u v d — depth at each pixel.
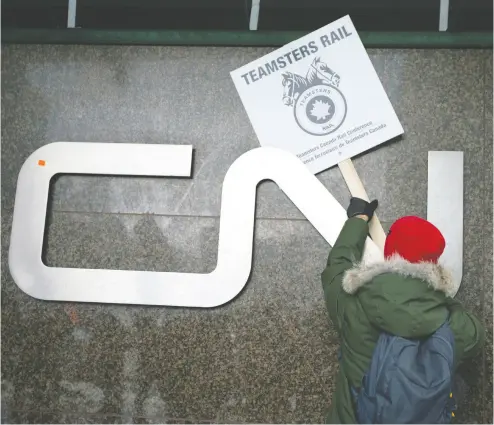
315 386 3.48
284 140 3.60
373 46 3.65
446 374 2.53
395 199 3.55
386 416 2.55
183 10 3.81
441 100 3.60
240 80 3.65
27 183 3.62
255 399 3.50
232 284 3.49
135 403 3.55
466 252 3.50
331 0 3.76
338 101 3.58
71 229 3.68
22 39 3.78
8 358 3.62
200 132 3.69
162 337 3.57
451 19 3.71
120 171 3.60
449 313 2.77
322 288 3.52
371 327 2.71
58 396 3.58
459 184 3.47
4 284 3.67
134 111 3.74
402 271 2.63
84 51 3.79
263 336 3.52
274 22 3.79
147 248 3.64
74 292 3.55
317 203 3.48
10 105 3.79
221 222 3.52
